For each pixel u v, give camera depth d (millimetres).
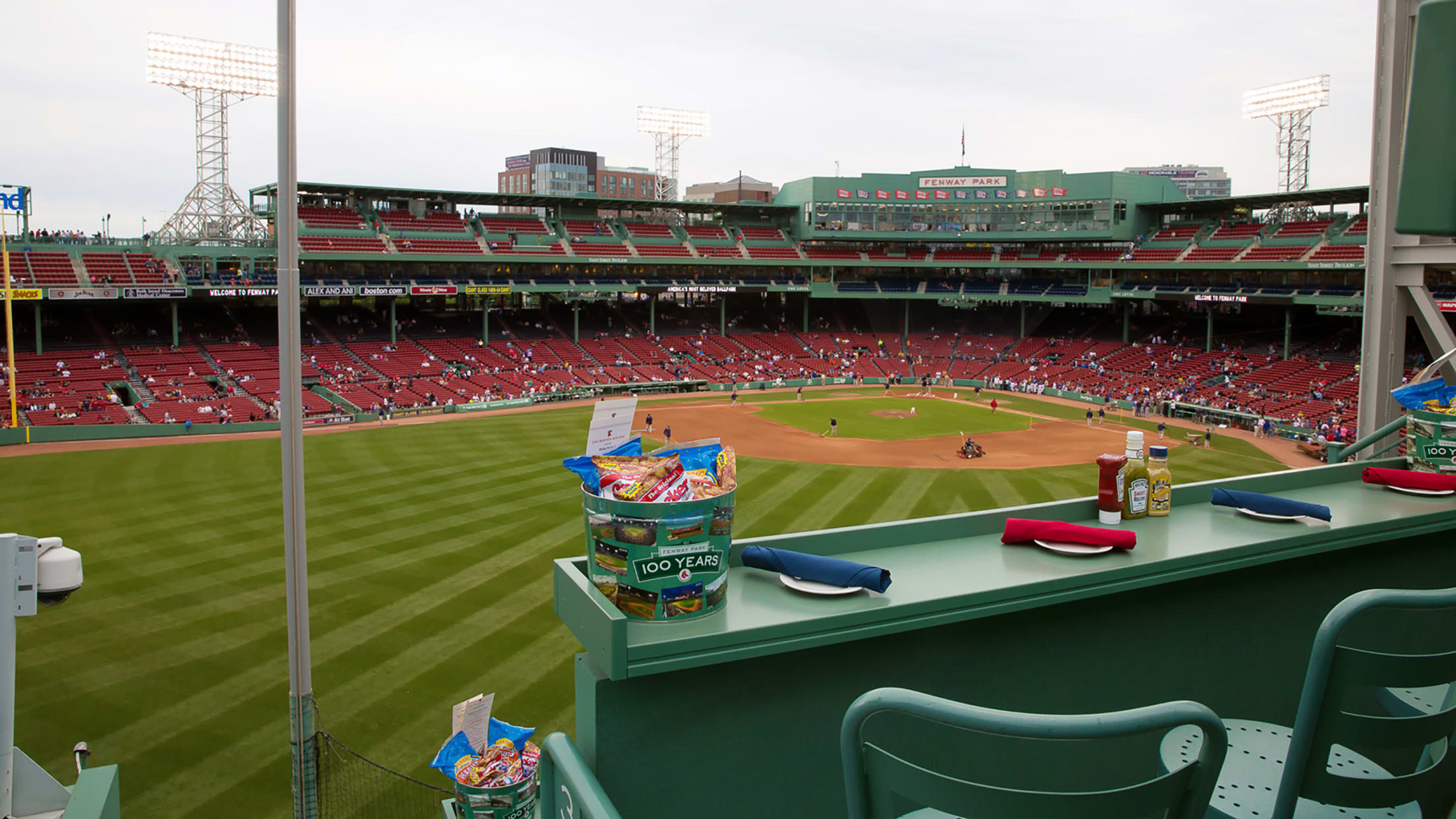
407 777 11750
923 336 85500
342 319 68375
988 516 4699
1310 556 4816
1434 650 4422
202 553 24344
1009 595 3734
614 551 3262
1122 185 75500
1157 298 71625
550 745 2863
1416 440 6363
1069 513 4926
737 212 85562
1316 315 70062
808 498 32812
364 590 21422
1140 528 4770
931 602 3564
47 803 4855
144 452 39812
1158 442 46625
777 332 85188
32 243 52750
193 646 18141
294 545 9820
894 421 54125
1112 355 72000
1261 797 3092
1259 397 55469
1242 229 69938
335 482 33469
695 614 3303
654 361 73312
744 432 49312
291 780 13477
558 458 38688
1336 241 62000
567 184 152750
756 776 3480
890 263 81000
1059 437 48406
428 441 43344
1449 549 5383
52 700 15883
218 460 37844
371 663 17375
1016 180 78812
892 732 3699
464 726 10992
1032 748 4043
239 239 60125
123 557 23953
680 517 3217
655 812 3312
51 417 44156
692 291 86938
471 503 30141
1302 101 68375
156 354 55250
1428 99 1911
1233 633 4621
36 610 4562
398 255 63688
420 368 62500
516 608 20188
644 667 3035
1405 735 2582
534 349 70938
